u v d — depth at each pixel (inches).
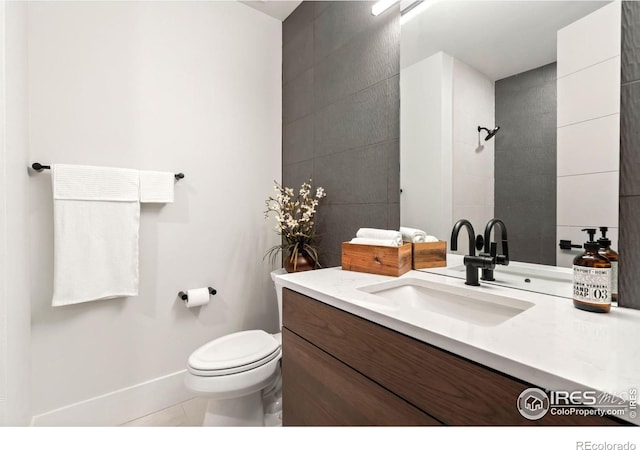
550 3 35.4
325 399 35.5
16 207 41.6
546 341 21.8
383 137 55.7
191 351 69.4
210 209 72.1
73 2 54.7
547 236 35.5
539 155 36.2
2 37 36.1
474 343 21.6
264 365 51.9
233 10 75.9
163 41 65.1
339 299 33.4
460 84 44.3
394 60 53.5
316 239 72.2
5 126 36.8
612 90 30.0
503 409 20.0
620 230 29.4
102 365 58.4
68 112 54.2
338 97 65.4
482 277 41.7
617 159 29.8
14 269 40.2
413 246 50.1
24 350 45.9
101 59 57.6
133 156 61.2
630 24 28.8
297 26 78.8
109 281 55.7
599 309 27.8
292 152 80.7
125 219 57.4
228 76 74.9
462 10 44.2
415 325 25.4
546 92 35.6
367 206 59.0
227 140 74.8
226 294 74.9
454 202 45.1
